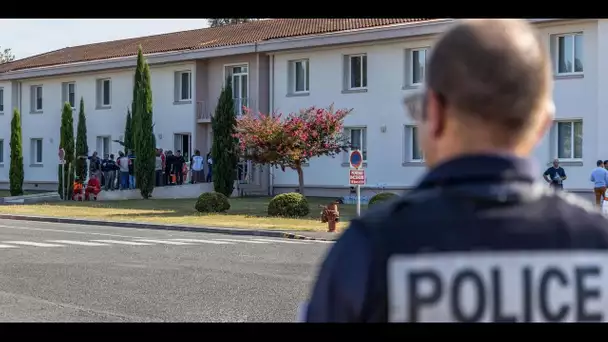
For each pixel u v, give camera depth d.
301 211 27.30
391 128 34.22
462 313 1.88
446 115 1.98
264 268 13.36
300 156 30.72
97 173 39.31
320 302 1.92
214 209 29.28
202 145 42.06
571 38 29.00
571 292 1.92
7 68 51.59
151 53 43.22
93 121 46.44
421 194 1.97
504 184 1.93
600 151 28.34
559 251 1.93
